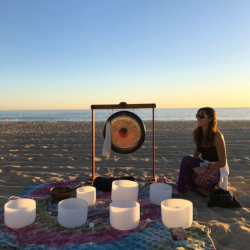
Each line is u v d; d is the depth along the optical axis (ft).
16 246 7.61
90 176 15.75
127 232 8.29
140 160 20.21
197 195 12.49
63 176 15.74
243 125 55.83
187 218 8.32
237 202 11.08
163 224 8.77
